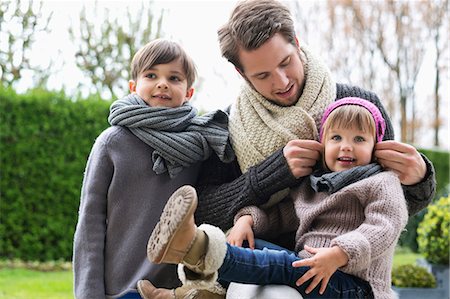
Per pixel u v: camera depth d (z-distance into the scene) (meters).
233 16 2.10
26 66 9.25
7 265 6.55
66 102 6.67
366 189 1.89
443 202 5.71
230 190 2.16
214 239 1.67
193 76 2.34
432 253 5.59
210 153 2.26
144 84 2.24
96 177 2.12
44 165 6.58
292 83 2.12
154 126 2.16
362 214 1.93
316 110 2.15
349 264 1.73
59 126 6.63
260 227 2.08
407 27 14.23
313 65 2.21
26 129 6.50
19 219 6.52
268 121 2.17
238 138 2.21
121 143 2.15
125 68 10.27
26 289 5.34
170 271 2.14
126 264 2.10
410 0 14.12
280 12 2.07
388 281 1.89
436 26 14.16
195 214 2.24
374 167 1.98
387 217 1.83
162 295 2.02
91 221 2.09
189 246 1.65
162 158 2.17
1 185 6.43
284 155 2.06
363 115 2.01
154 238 1.69
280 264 1.78
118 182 2.12
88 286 2.03
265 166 2.10
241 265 1.73
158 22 10.35
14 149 6.45
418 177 2.03
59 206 6.66
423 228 5.76
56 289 5.39
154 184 2.15
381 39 14.34
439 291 4.98
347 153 2.00
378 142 2.06
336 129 2.02
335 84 2.26
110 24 10.18
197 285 1.76
